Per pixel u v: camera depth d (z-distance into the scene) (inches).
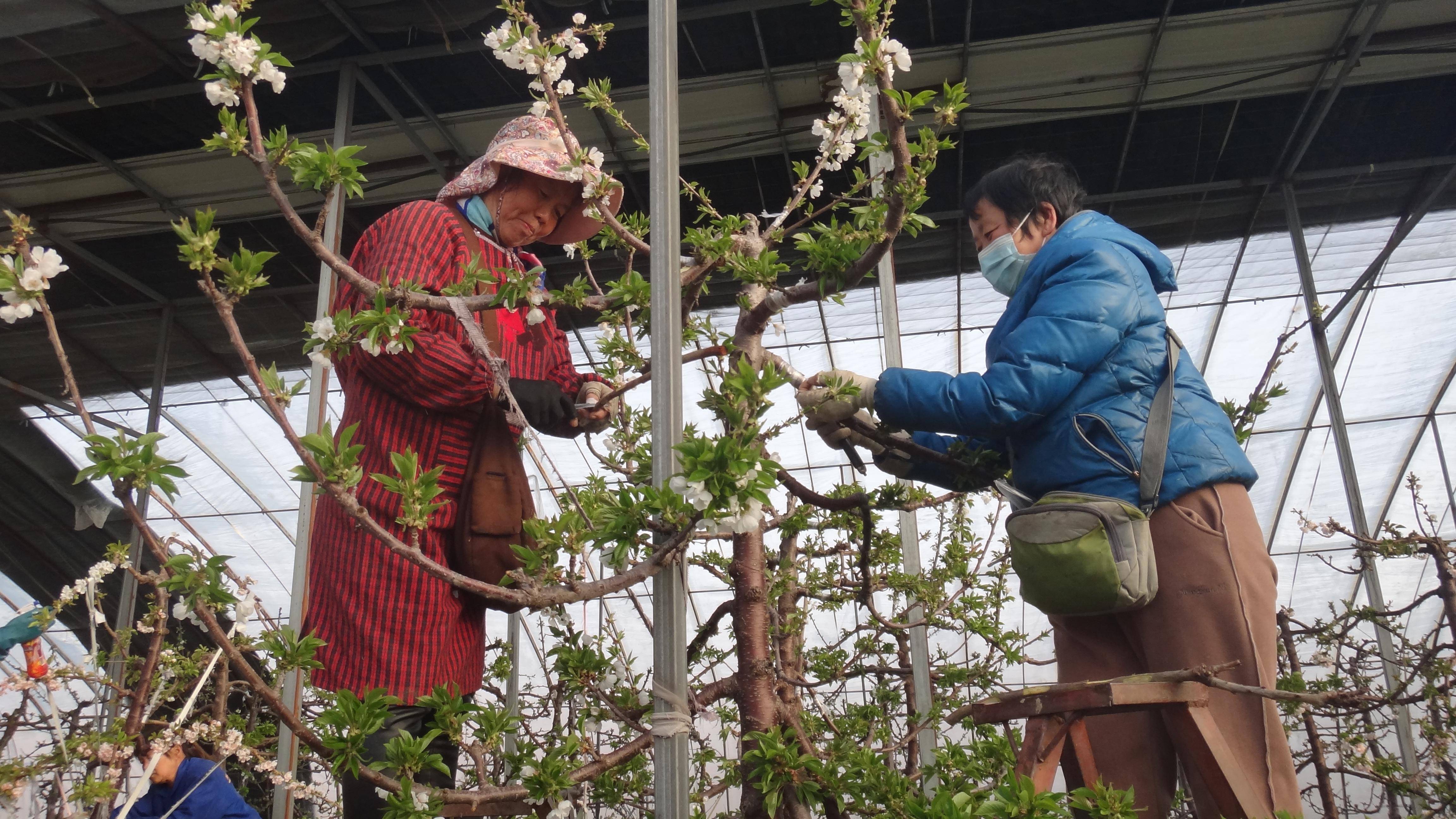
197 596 63.9
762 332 84.2
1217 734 69.7
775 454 94.5
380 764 68.1
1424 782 143.4
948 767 85.4
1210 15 299.7
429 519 78.6
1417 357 462.0
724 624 365.1
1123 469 82.0
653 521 66.1
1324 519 513.7
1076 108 337.4
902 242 403.5
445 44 285.7
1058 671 94.0
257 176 350.9
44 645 559.2
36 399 500.4
